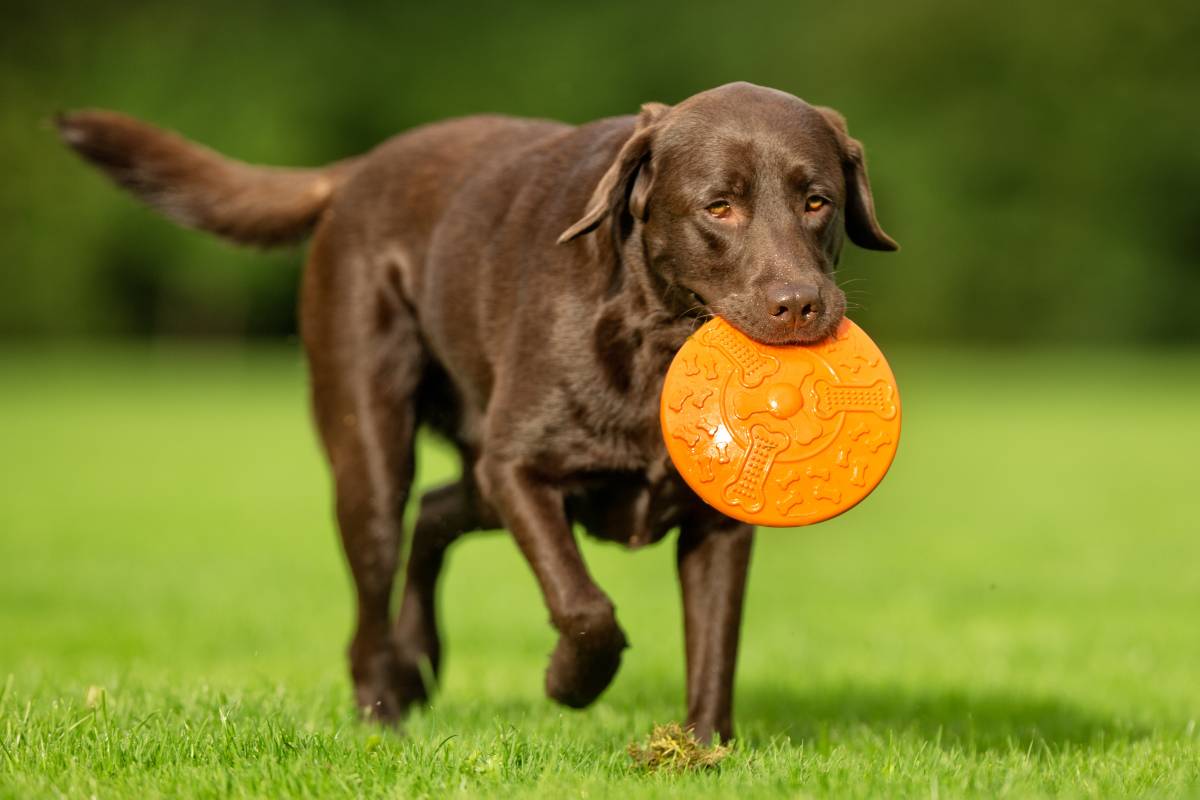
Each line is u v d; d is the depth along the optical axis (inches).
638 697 307.7
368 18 2102.6
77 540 618.5
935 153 1947.6
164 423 1160.8
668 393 225.5
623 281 238.8
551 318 242.8
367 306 293.4
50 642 386.9
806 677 341.4
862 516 740.7
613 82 2004.2
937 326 1985.7
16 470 865.5
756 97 233.9
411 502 298.2
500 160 279.3
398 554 292.7
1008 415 1274.6
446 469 863.1
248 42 2037.4
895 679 336.5
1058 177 1956.2
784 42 1996.8
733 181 225.8
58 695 256.4
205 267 1968.5
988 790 192.2
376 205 297.6
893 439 226.7
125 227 1978.3
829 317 222.5
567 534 241.1
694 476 224.2
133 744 205.2
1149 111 1935.3
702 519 241.3
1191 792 188.7
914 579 542.3
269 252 324.2
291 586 521.0
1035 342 1983.3
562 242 223.9
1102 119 1937.7
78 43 2001.7
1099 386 1603.1
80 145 323.9
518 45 2058.3
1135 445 1060.5
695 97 238.1
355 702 285.1
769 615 465.4
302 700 269.3
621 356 237.8
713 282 228.1
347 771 197.5
